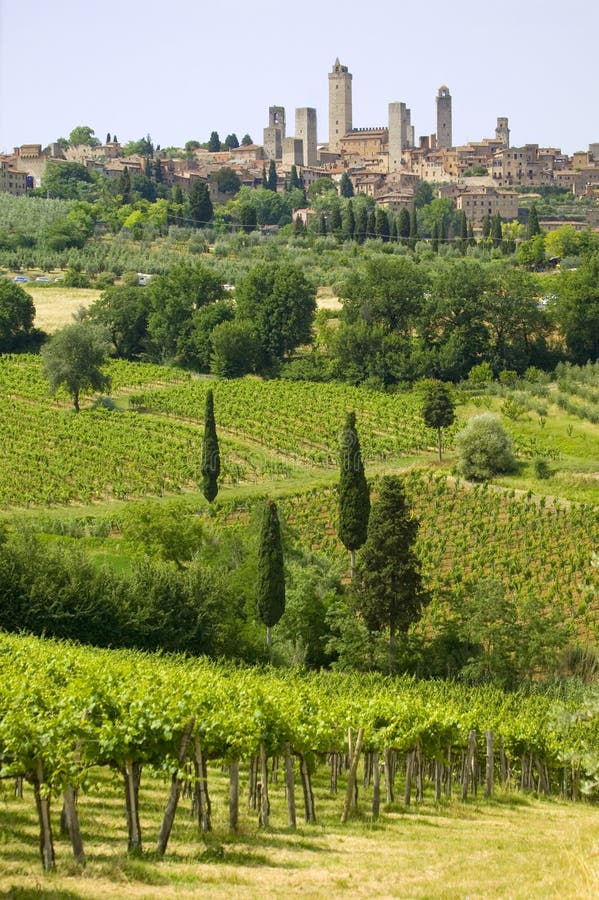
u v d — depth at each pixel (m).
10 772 42.56
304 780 56.56
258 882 41.50
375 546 108.38
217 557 130.12
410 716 66.19
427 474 172.00
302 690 74.31
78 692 50.38
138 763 46.59
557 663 107.38
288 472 179.12
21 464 177.25
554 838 54.94
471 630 107.50
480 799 70.69
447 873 44.06
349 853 48.19
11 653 77.25
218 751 51.19
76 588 105.56
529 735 76.12
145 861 43.56
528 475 169.38
